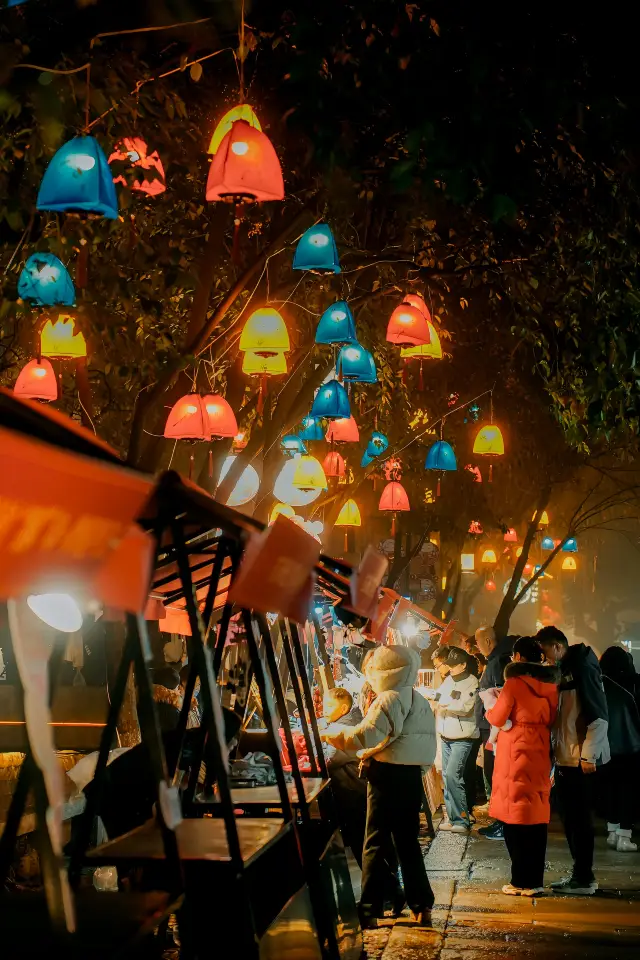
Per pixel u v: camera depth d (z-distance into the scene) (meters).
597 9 8.21
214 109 10.95
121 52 9.26
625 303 10.95
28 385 8.87
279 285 11.93
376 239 13.45
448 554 32.50
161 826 3.82
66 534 2.70
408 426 19.95
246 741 10.20
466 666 15.23
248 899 4.53
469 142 7.64
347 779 10.46
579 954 8.67
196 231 12.05
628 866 12.54
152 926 3.49
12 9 7.34
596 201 10.89
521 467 25.86
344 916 7.62
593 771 10.88
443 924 9.69
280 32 9.37
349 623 9.36
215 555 5.30
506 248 12.62
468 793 15.44
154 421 11.73
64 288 7.82
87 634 14.87
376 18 7.91
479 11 7.95
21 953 3.14
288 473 11.83
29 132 8.04
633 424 11.45
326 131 7.86
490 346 19.02
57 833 2.96
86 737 12.89
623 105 8.52
